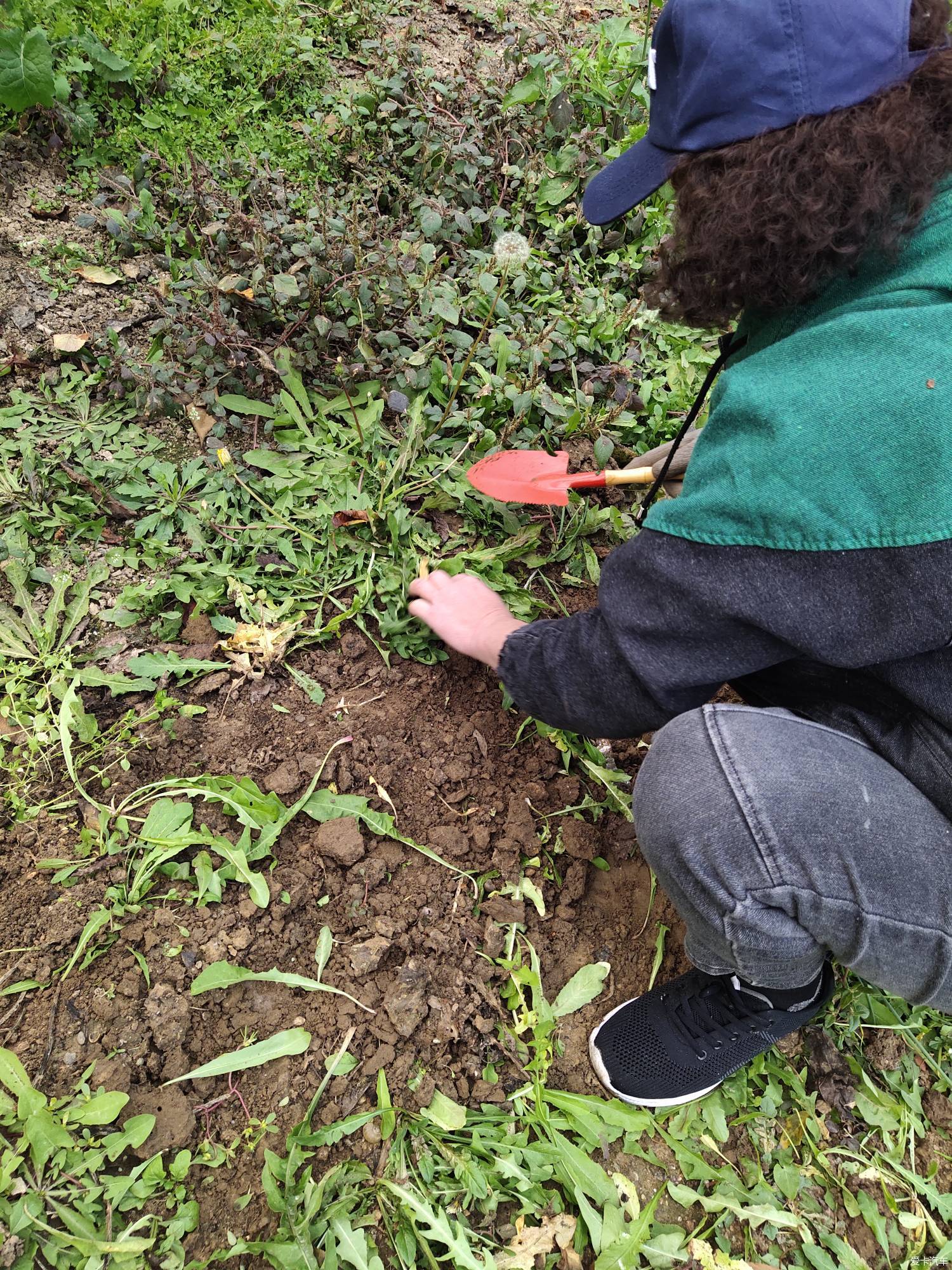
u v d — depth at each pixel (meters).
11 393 2.20
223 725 1.85
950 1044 1.76
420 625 2.00
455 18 3.53
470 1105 1.53
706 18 1.05
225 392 2.31
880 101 0.99
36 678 1.85
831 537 1.02
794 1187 1.54
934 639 1.03
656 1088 1.53
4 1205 1.29
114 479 2.10
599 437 2.37
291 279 2.16
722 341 1.41
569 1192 1.46
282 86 2.97
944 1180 1.62
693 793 1.27
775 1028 1.52
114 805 1.70
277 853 1.71
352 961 1.60
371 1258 1.33
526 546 2.18
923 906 1.21
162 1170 1.36
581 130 3.05
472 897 1.73
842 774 1.25
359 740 1.87
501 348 2.35
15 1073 1.38
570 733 1.93
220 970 1.51
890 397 0.99
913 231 1.04
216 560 2.04
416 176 2.78
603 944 1.76
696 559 1.12
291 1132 1.43
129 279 2.49
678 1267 1.44
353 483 2.19
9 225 2.49
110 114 2.70
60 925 1.54
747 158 1.04
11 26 2.60
